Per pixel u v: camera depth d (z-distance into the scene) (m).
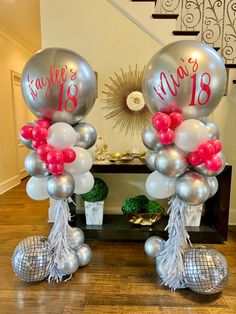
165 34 2.27
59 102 1.27
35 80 1.24
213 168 1.21
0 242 2.10
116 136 2.43
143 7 2.25
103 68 2.34
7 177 3.85
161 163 1.22
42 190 1.42
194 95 1.18
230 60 2.49
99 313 1.31
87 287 1.52
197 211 2.17
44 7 2.27
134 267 1.75
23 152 4.52
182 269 1.46
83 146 1.47
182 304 1.38
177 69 1.16
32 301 1.39
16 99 4.21
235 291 1.49
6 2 2.75
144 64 2.32
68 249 1.60
